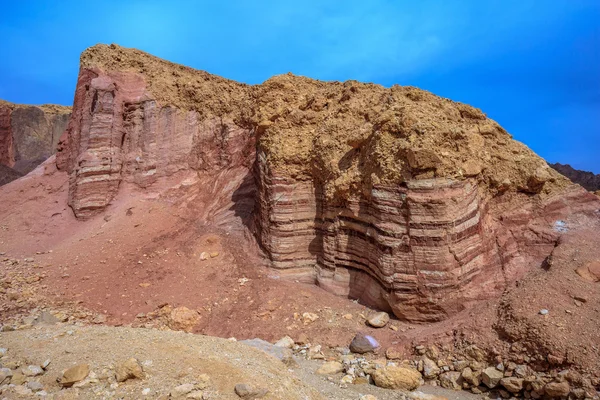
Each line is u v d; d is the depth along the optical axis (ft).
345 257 40.09
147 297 41.04
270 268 43.91
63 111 159.53
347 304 37.81
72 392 18.47
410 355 30.17
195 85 64.54
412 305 33.32
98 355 21.83
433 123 36.73
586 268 30.42
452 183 33.68
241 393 19.17
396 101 41.68
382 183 35.65
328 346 32.81
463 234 33.53
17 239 55.52
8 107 139.44
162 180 60.90
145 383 19.34
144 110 62.80
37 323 35.24
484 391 26.58
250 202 53.16
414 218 33.30
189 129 62.69
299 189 44.34
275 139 46.21
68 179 64.34
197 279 43.19
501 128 43.01
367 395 23.93
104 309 39.73
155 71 66.33
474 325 29.58
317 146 43.96
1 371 18.85
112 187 59.98
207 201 56.65
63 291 42.29
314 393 22.56
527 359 26.17
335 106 48.47
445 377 27.73
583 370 24.07
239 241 49.32
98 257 48.19
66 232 56.80
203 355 22.81
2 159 132.98
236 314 37.68
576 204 37.40
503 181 37.45
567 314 27.17
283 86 52.31
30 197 64.13
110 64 65.26
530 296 29.35
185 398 18.42
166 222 53.93
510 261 34.73
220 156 59.88
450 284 32.45
